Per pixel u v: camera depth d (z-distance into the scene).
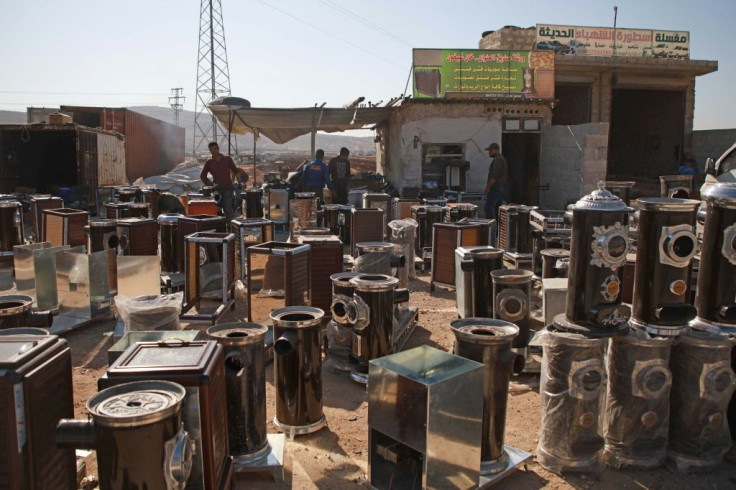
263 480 3.97
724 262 4.43
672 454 4.19
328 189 16.30
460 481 3.60
